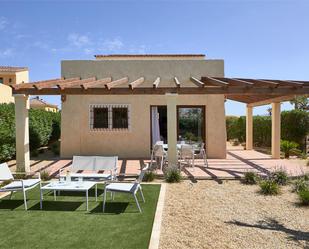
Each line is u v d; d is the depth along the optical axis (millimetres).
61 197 8688
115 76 16312
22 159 11836
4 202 8164
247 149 21484
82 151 16203
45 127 21797
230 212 7309
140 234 5777
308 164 14023
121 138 16219
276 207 7723
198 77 16203
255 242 5539
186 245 5371
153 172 11539
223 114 16109
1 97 24047
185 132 16297
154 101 16234
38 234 5789
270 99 16969
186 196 8742
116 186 7656
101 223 6414
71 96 16125
